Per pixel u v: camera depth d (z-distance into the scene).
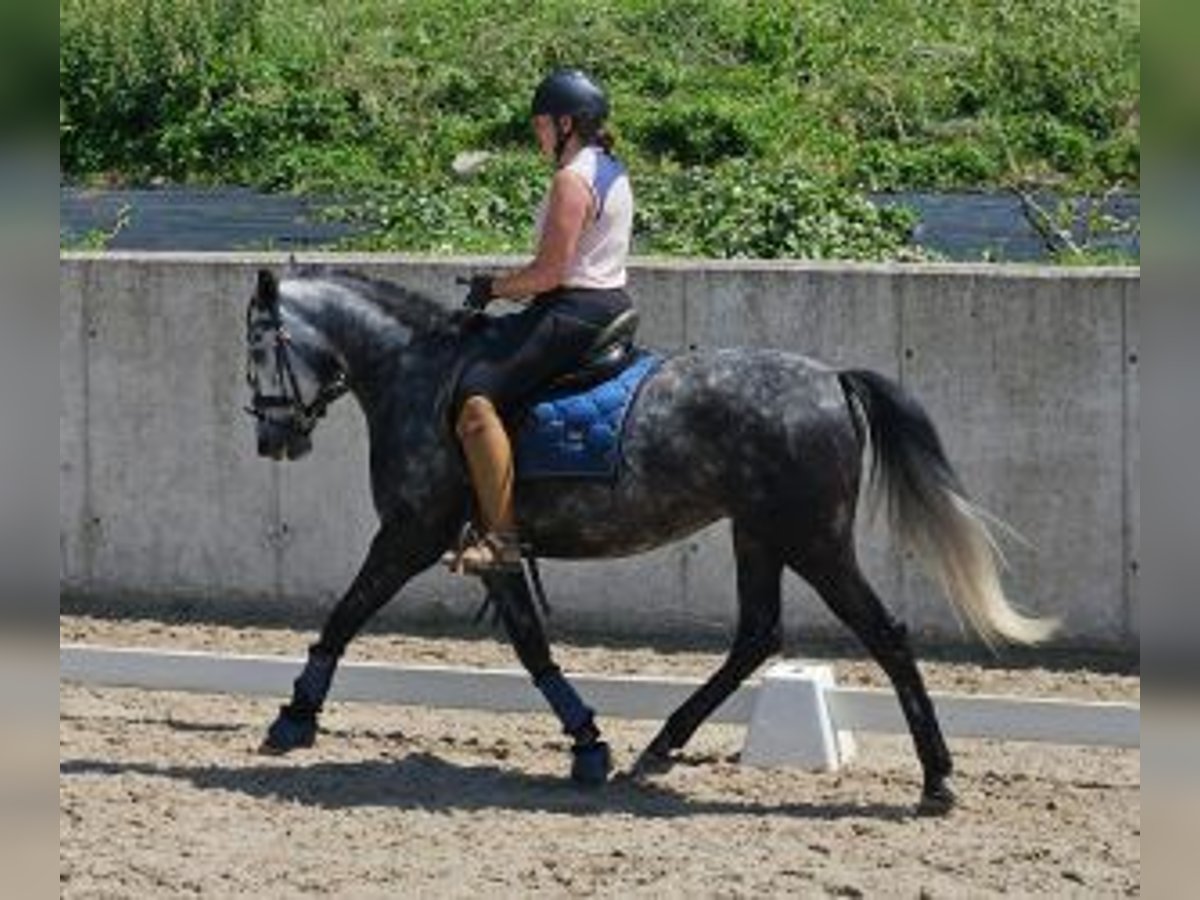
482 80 43.16
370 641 16.09
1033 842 11.34
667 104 42.41
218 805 11.98
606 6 46.56
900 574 15.66
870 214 21.45
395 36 45.28
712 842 11.31
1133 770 12.93
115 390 16.97
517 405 12.27
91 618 16.77
